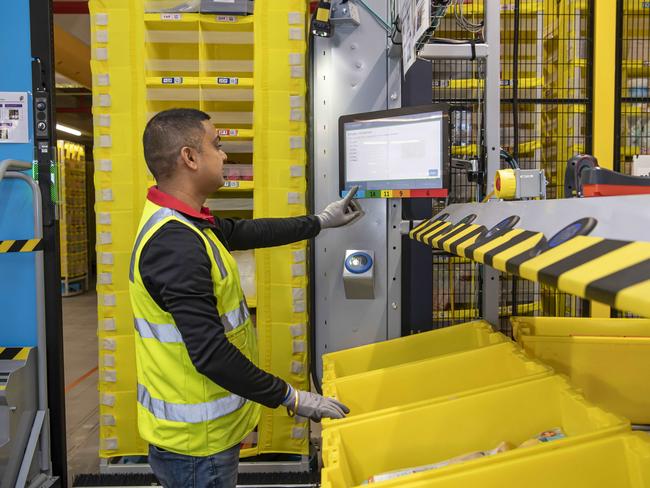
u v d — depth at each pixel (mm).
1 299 2531
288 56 2396
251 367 1264
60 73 6023
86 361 4895
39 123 2461
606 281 594
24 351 2422
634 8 3615
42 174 2477
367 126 2029
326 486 964
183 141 1386
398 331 2432
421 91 2357
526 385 1314
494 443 1311
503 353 1624
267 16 2387
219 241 1481
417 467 1220
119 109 2408
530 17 3529
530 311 3400
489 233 1157
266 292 2477
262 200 2443
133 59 2391
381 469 1291
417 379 1621
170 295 1227
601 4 3494
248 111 2668
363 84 2365
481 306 2258
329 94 2375
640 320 1889
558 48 3646
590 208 854
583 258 707
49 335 2516
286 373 2504
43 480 2430
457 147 3205
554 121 3627
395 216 2389
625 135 3693
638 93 3693
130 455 2525
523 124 3594
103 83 2396
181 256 1245
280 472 2496
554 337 1753
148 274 1258
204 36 2537
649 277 542
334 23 2312
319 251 2426
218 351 1220
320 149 2398
